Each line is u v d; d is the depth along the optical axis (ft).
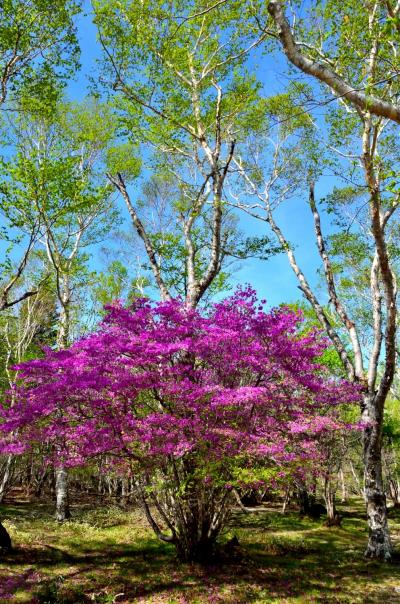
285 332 26.45
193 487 27.53
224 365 26.43
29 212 32.81
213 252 38.22
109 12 36.42
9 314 57.62
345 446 51.37
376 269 43.73
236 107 43.55
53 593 22.91
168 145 44.06
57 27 32.40
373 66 23.80
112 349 24.16
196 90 41.65
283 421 26.08
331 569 31.24
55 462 26.05
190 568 28.04
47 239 48.75
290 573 29.04
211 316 27.43
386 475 84.74
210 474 24.25
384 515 36.91
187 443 23.02
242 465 25.36
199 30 40.24
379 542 35.91
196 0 37.14
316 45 31.42
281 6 17.56
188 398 23.24
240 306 26.63
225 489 28.84
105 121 53.16
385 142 39.93
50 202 34.37
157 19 36.58
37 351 60.85
